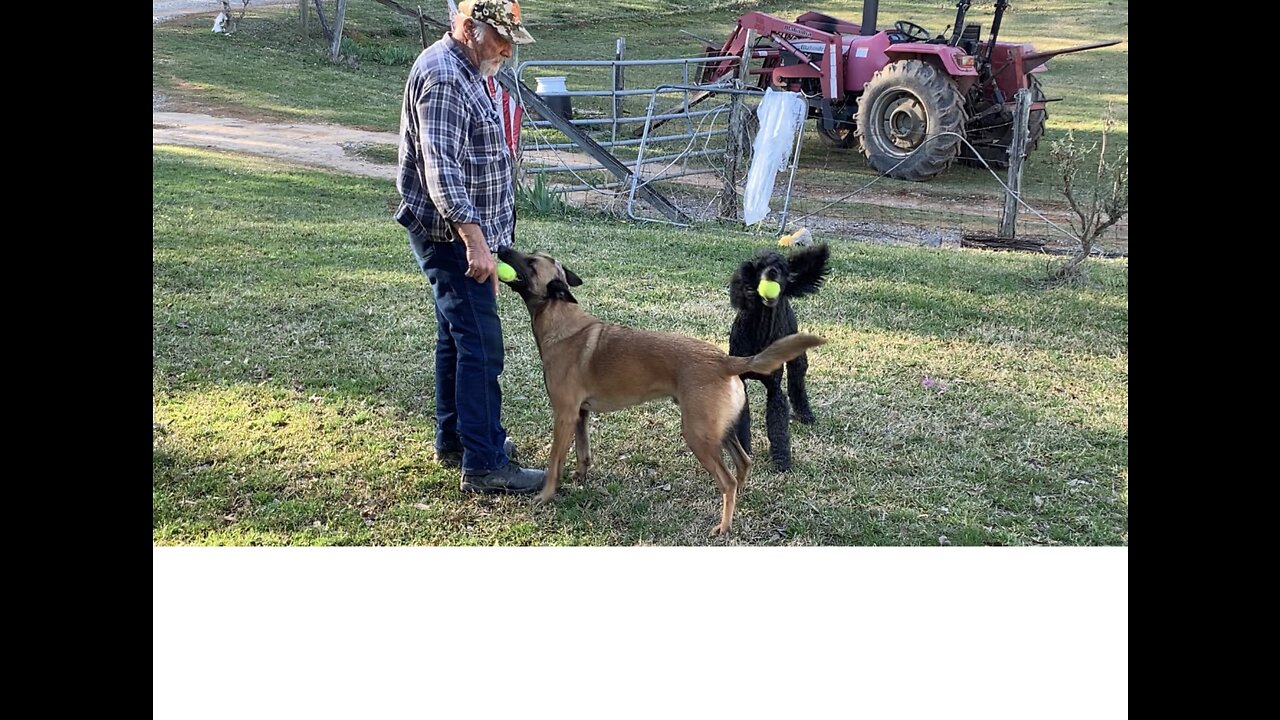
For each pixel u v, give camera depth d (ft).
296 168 40.96
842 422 16.43
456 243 12.93
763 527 13.52
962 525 13.55
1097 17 94.22
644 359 13.20
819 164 50.44
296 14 83.66
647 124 37.58
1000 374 18.75
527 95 37.93
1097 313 23.08
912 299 23.71
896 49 46.83
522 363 18.60
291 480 14.02
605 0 105.70
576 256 27.09
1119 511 13.88
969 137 47.67
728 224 35.65
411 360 18.44
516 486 13.92
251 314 20.71
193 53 67.56
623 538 13.23
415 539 13.00
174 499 13.32
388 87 66.23
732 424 13.15
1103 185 43.75
